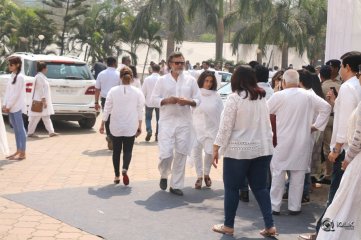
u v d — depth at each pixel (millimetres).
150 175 8664
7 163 9203
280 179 6555
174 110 7344
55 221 5984
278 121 6500
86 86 13445
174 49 34562
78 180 8094
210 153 7785
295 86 6504
